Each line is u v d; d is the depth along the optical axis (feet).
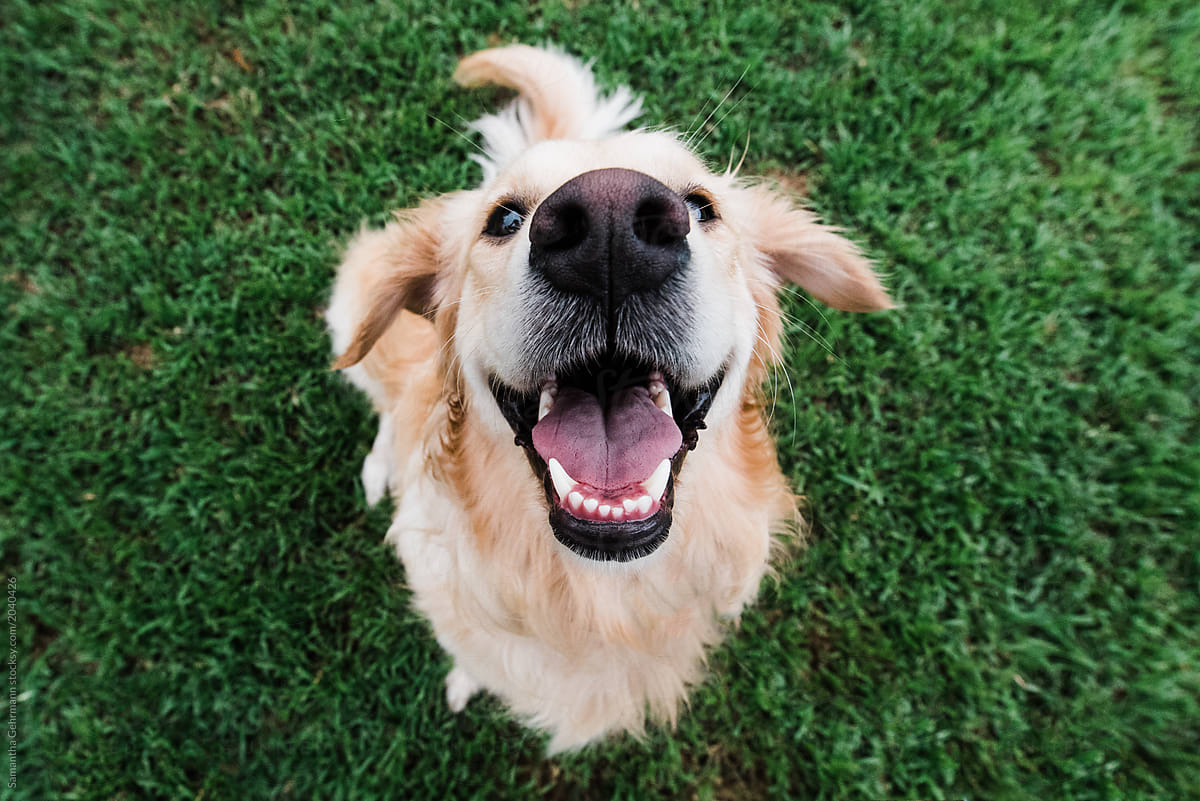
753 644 1.54
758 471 1.10
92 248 1.73
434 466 1.07
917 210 1.76
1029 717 1.51
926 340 1.65
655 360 0.77
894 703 1.51
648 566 0.89
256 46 1.82
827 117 1.77
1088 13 1.87
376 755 1.49
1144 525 1.60
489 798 1.48
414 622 1.54
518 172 0.89
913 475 1.60
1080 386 1.65
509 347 0.79
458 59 1.81
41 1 1.84
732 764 1.51
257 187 1.76
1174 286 1.73
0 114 1.78
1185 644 1.54
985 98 1.84
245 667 1.53
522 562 1.03
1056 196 1.77
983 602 1.56
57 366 1.66
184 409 1.63
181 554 1.59
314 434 1.64
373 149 1.74
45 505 1.60
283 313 1.70
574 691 1.17
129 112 1.79
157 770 1.50
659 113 1.76
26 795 1.49
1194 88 1.86
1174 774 1.45
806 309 1.65
